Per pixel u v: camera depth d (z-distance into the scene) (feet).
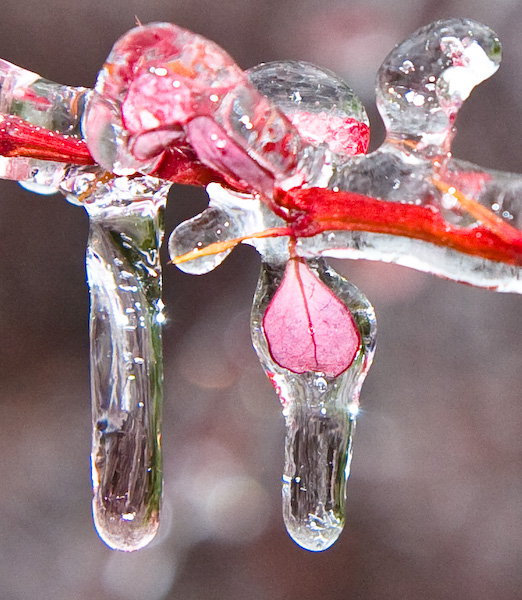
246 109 0.90
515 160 3.14
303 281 0.94
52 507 2.85
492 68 0.92
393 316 3.20
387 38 3.12
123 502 0.96
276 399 3.02
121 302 0.96
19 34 3.09
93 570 2.73
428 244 0.92
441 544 2.85
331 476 0.96
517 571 2.79
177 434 2.98
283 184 0.91
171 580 2.72
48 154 0.92
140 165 0.90
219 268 3.26
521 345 3.15
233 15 3.17
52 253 3.27
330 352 0.94
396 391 3.13
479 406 3.07
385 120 0.93
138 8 3.13
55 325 3.24
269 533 2.83
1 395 3.08
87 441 3.01
